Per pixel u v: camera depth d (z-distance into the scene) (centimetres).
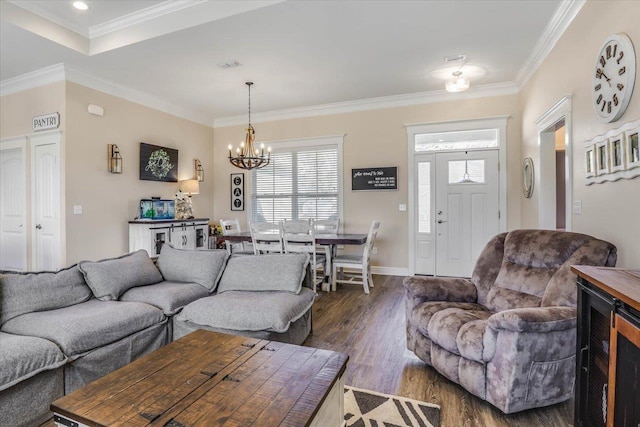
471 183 504
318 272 556
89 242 445
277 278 283
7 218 476
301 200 603
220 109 603
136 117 509
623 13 209
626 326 114
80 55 381
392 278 518
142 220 486
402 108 536
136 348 227
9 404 163
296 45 361
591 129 254
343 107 568
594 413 142
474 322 209
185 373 144
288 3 286
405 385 218
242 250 504
